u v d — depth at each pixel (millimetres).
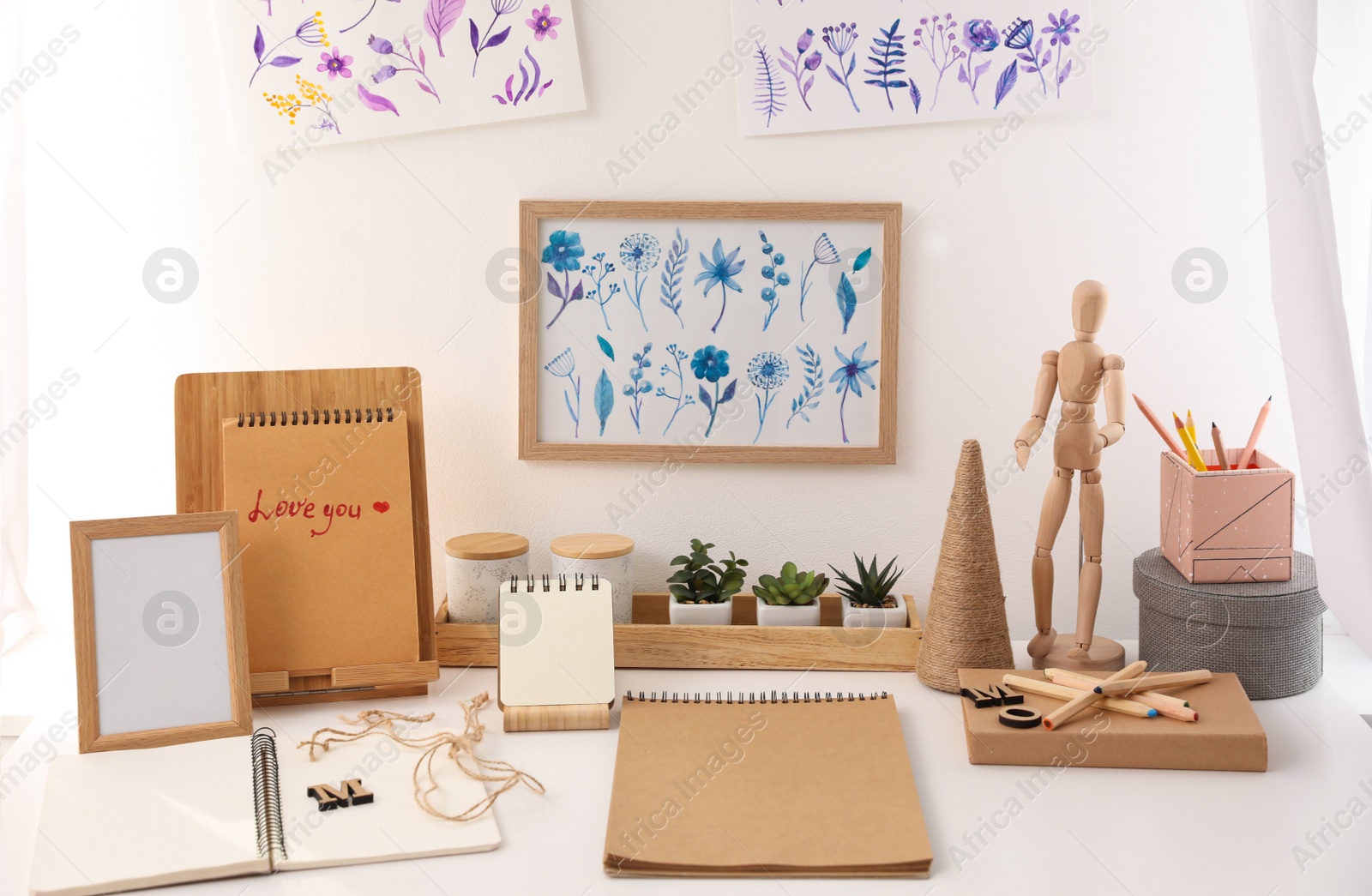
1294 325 1131
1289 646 1147
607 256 1319
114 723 1052
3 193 1200
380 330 1340
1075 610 1395
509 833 902
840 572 1385
